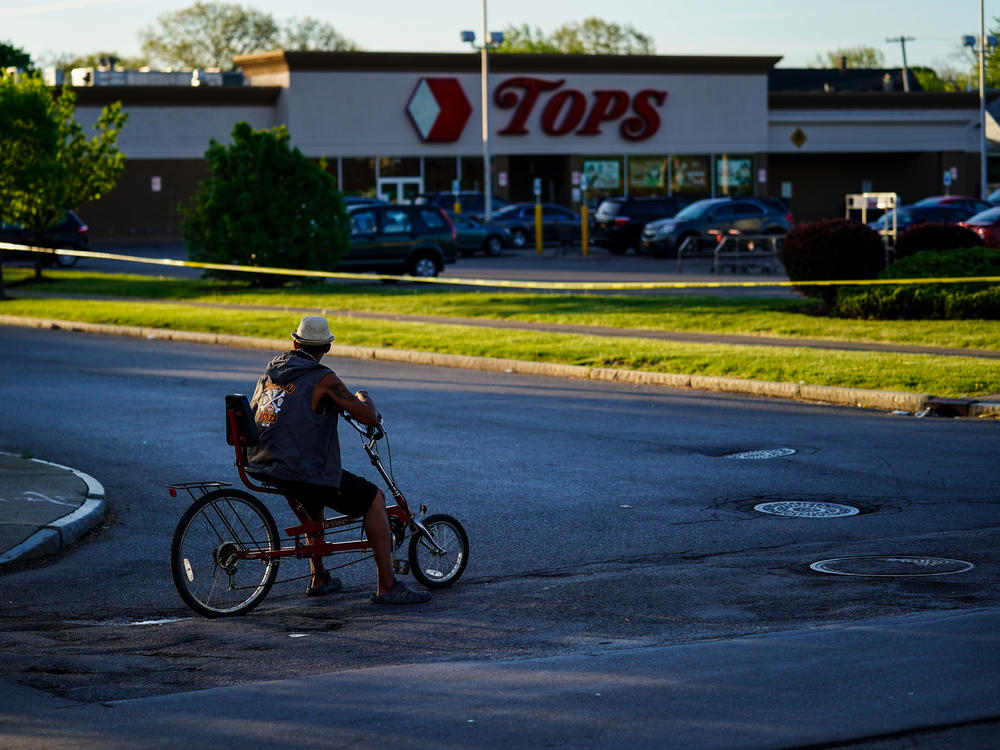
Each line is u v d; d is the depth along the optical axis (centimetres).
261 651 1308
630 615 1398
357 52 10875
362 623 1419
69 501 2019
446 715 1057
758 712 1040
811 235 4488
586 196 11706
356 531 1908
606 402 3048
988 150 13500
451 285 6109
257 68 11150
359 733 1020
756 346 3700
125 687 1176
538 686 1130
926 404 2841
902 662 1164
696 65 11875
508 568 1661
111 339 4688
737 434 2600
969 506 1941
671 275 6725
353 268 6525
